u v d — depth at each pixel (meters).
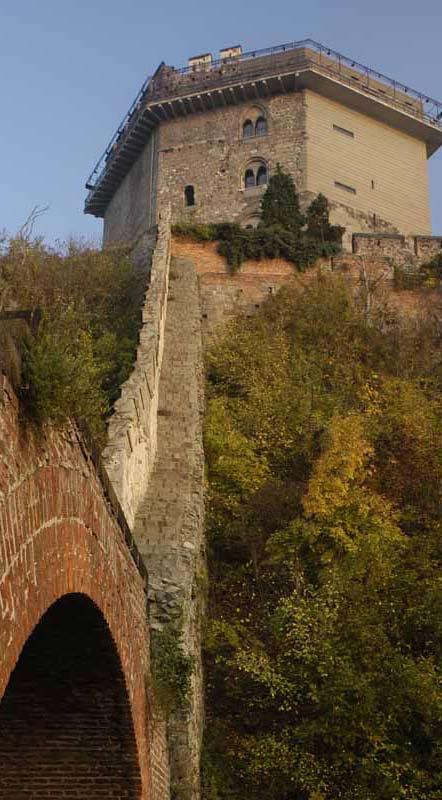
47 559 8.79
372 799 17.77
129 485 19.58
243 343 33.75
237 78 51.19
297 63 50.34
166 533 19.92
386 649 19.34
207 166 51.00
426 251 41.88
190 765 16.36
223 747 19.27
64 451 9.50
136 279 34.19
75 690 11.70
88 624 11.14
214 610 22.80
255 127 51.00
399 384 31.39
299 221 46.53
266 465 27.30
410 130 53.59
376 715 18.44
